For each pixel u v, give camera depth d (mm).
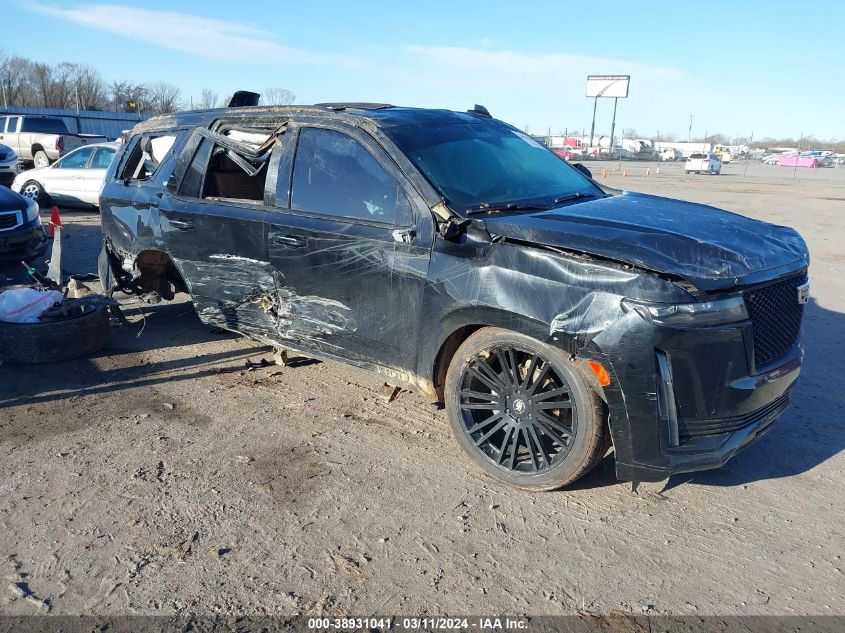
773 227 3648
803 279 3424
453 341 3570
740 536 3057
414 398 4555
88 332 5203
